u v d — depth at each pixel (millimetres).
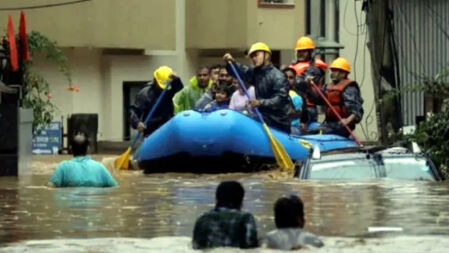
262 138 35906
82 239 20781
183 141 35500
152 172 36781
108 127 66375
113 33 65125
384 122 42250
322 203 25516
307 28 71250
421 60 44719
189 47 69062
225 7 67938
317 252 19047
